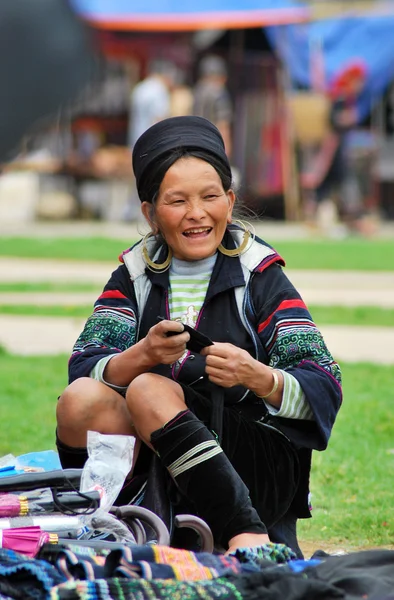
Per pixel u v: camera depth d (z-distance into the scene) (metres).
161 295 7.72
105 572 6.13
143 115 38.47
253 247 7.68
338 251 32.47
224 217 7.49
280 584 5.93
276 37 38.69
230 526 6.94
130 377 7.32
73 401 7.29
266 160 39.56
